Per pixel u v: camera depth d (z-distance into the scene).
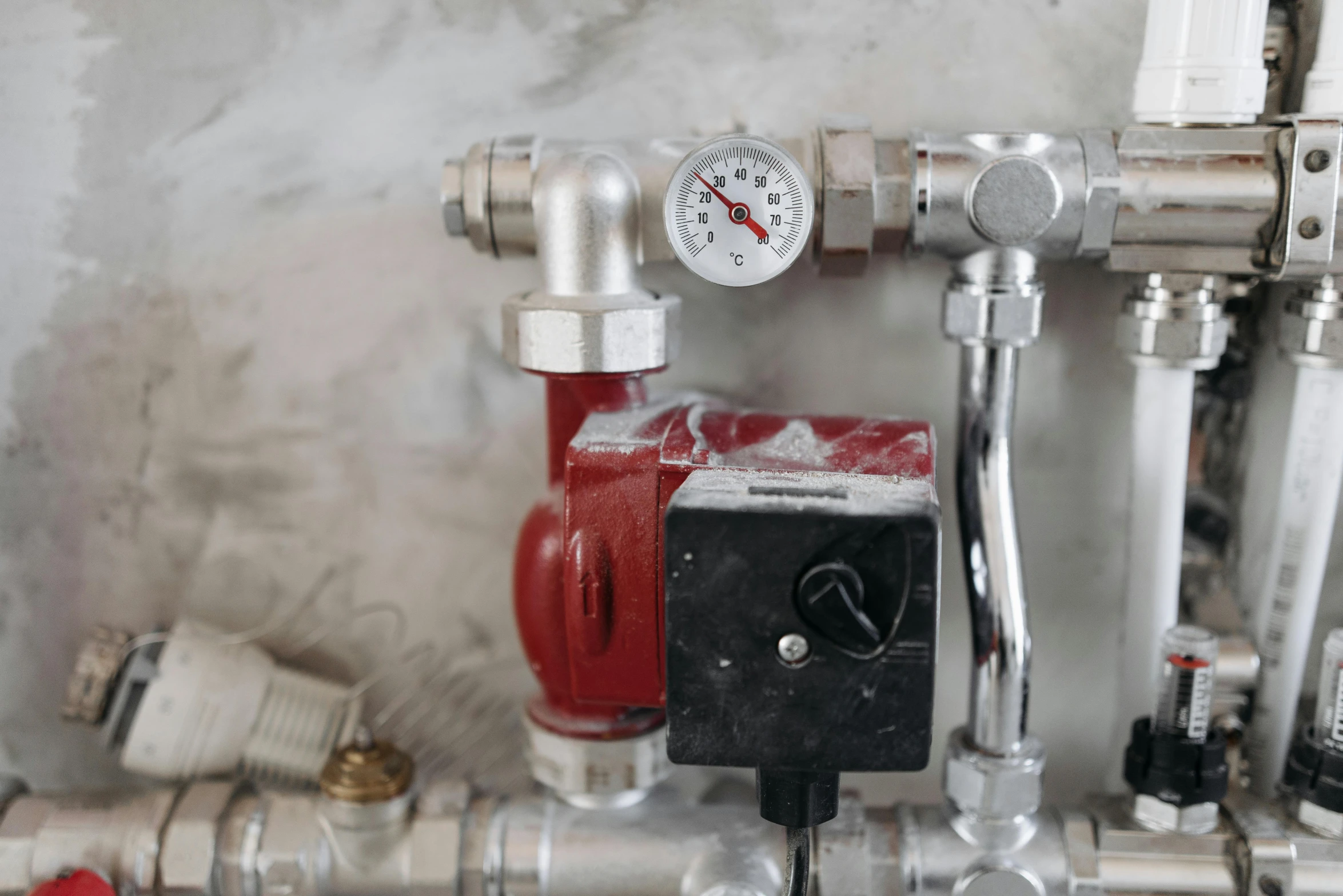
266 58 0.49
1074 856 0.48
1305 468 0.48
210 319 0.52
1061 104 0.49
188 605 0.54
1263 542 0.51
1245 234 0.45
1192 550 0.52
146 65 0.49
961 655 0.53
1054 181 0.44
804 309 0.51
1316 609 0.50
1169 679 0.47
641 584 0.42
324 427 0.52
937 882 0.48
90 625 0.54
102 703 0.51
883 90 0.49
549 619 0.46
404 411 0.52
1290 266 0.44
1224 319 0.47
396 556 0.54
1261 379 0.50
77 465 0.53
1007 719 0.47
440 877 0.48
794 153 0.46
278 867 0.49
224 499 0.53
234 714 0.51
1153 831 0.48
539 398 0.52
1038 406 0.51
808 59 0.48
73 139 0.50
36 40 0.49
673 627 0.38
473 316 0.51
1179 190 0.44
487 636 0.54
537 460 0.52
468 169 0.45
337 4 0.49
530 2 0.48
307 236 0.51
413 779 0.50
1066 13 0.48
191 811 0.49
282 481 0.53
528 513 0.52
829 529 0.37
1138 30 0.48
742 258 0.43
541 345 0.44
